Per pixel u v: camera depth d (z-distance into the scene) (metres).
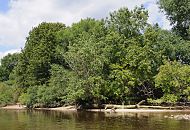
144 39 76.88
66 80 83.00
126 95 75.25
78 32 103.19
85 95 74.62
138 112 65.25
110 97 77.62
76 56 75.31
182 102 69.62
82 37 85.31
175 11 82.50
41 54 99.81
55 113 70.00
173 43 81.50
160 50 77.44
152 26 81.00
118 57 76.50
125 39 77.62
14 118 59.12
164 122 44.84
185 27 85.06
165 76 66.94
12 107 107.38
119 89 73.38
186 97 68.31
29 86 101.31
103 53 76.62
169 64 68.06
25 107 101.81
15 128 43.41
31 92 94.81
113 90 73.88
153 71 74.75
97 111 72.00
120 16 79.12
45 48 100.31
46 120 53.31
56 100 88.31
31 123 49.12
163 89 67.94
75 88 74.19
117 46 76.31
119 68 75.12
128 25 78.69
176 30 86.25
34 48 103.00
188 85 65.94
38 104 93.62
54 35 104.06
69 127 43.12
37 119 55.69
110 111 70.06
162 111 65.12
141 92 77.50
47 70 99.81
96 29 85.56
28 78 102.00
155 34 77.00
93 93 73.00
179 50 79.25
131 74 73.50
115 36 76.12
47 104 91.38
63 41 103.75
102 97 73.81
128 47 75.56
